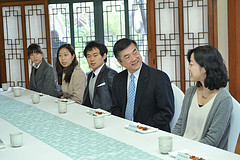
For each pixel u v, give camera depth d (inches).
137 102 98.6
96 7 251.9
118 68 255.8
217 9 220.8
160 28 234.8
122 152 60.3
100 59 123.7
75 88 134.6
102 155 59.1
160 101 95.3
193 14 227.6
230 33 202.1
